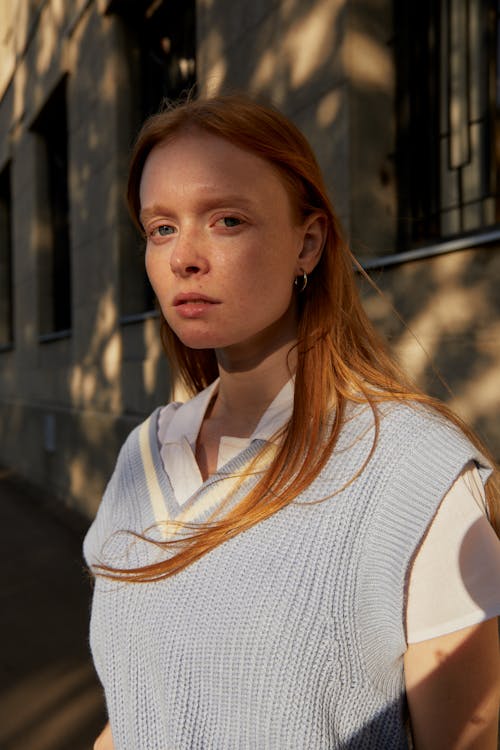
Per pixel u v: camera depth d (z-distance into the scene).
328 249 0.86
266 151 0.78
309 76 2.99
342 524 0.72
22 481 7.58
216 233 0.78
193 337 0.80
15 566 4.54
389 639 0.70
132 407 4.98
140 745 0.82
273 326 0.89
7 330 9.95
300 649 0.71
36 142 7.72
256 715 0.73
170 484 0.91
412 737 0.76
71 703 2.71
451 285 2.29
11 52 8.60
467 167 2.57
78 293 6.17
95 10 5.57
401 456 0.72
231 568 0.76
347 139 2.75
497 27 2.44
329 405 0.80
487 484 0.79
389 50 2.80
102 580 0.91
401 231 2.80
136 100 5.28
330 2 2.83
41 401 7.53
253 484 0.80
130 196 0.92
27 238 8.06
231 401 0.93
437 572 0.69
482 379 2.17
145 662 0.82
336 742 0.72
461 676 0.68
